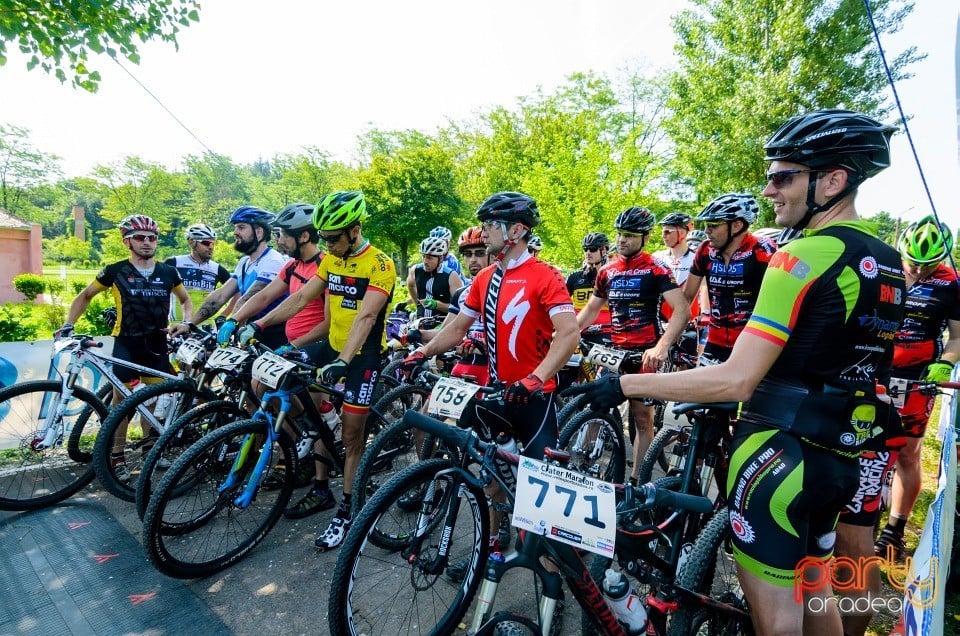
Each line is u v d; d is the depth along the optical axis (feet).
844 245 4.40
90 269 144.15
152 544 7.70
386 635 7.28
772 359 4.46
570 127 79.00
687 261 17.56
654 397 4.81
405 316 17.44
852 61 36.65
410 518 8.51
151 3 18.04
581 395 5.21
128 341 12.60
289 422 9.91
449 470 6.11
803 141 4.58
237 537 9.53
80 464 12.22
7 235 80.28
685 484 6.26
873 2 35.19
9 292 80.18
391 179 75.97
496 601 8.11
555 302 7.08
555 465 5.28
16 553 8.98
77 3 16.24
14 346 14.08
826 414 4.53
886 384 5.11
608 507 5.05
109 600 7.87
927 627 4.86
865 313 4.41
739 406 5.56
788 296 4.43
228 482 8.83
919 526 10.36
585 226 43.57
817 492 4.60
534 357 7.63
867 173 4.61
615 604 5.47
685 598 5.66
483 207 7.40
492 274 7.82
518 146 85.46
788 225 4.98
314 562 9.02
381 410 11.62
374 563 8.45
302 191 116.37
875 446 5.12
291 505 10.85
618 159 49.90
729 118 44.37
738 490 4.99
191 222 158.51
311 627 7.46
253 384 11.71
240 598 8.04
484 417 7.70
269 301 12.09
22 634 7.12
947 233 6.38
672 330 10.54
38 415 11.02
